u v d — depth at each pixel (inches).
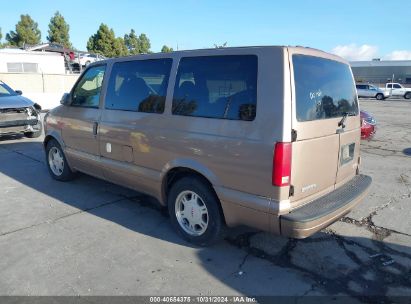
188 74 147.4
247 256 146.4
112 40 2300.7
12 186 232.1
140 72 169.2
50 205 199.5
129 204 201.8
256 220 128.2
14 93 410.3
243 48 130.8
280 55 120.7
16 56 1138.0
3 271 134.2
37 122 391.5
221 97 134.9
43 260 141.7
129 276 131.7
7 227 171.2
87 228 170.7
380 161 309.6
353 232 167.9
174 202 157.9
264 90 122.0
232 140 129.0
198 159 141.3
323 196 141.6
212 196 142.8
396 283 128.6
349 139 155.9
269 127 120.2
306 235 121.8
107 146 185.8
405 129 521.0
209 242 148.7
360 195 147.9
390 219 182.5
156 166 160.1
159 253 148.2
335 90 146.6
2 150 339.9
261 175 122.7
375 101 1320.1
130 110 171.5
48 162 245.3
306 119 125.8
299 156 123.0
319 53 139.5
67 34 2315.5
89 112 196.4
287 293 122.8
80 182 239.9
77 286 125.5
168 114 152.2
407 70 2338.8
